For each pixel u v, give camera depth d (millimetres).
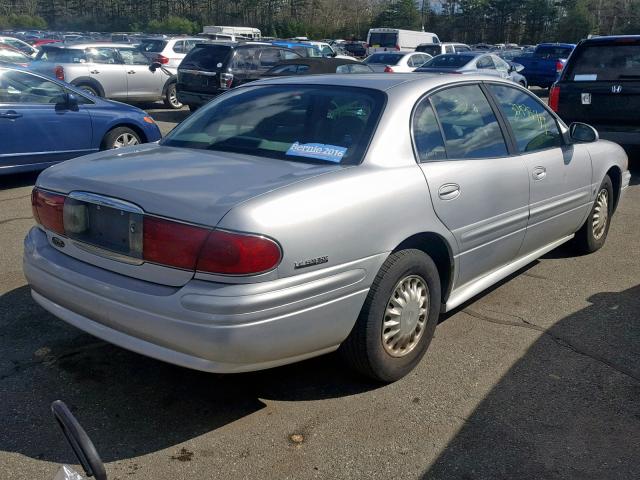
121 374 3643
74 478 1686
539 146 4703
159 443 3051
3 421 3176
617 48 8914
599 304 4801
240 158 3486
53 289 3314
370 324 3305
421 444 3098
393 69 18984
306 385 3584
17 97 7668
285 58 15000
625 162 6004
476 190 3889
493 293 4977
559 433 3209
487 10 81125
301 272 2930
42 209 3490
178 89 14789
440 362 3869
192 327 2793
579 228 5547
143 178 3188
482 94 4324
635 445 3129
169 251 2879
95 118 8328
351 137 3498
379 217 3234
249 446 3047
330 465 2932
